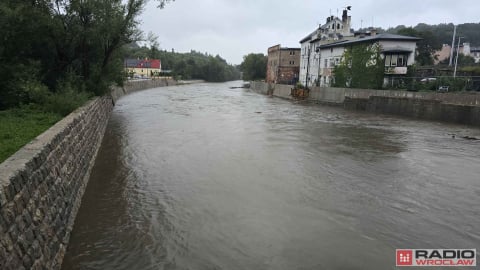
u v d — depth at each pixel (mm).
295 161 14383
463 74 38969
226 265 6957
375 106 33312
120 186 11039
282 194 10664
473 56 87312
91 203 9711
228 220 8844
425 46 64375
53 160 7953
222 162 13922
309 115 30500
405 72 37812
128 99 42500
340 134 21047
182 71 119000
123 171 12531
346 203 10117
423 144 18578
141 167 13023
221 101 43344
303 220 8961
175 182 11453
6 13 15953
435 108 27953
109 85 24422
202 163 13703
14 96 14492
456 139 20125
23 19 17062
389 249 7707
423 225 8883
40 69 17953
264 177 12203
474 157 15836
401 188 11484
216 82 131250
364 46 39125
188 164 13516
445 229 8695
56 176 7887
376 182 12008
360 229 8570
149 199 10039
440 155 16125
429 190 11367
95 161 13812
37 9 18312
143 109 31906
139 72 102500
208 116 27938
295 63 71188
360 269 6949
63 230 7539
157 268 6785
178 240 7832
